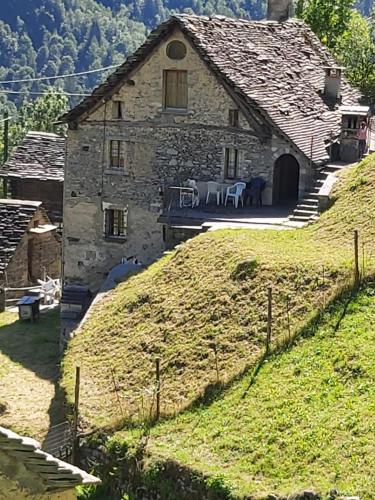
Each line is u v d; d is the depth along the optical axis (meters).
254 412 23.16
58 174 49.62
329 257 28.58
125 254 39.06
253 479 20.95
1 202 44.69
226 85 36.91
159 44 37.56
